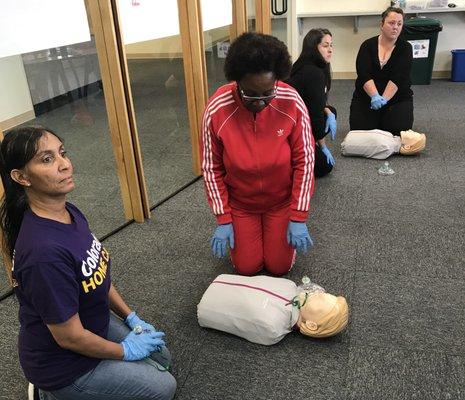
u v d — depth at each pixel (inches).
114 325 55.0
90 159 134.7
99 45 86.6
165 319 70.2
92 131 150.9
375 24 222.5
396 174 119.3
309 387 56.6
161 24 99.7
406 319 67.1
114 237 95.6
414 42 207.6
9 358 64.5
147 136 156.2
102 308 47.8
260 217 76.0
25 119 127.8
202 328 67.7
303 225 70.9
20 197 42.9
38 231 41.3
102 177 124.6
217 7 117.7
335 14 216.1
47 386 45.8
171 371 60.1
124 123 91.8
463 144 137.8
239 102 64.2
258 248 76.4
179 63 177.9
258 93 57.6
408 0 212.4
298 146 67.7
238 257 76.7
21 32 70.9
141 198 100.5
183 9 104.1
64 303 41.6
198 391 56.9
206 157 69.4
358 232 91.9
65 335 42.5
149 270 83.4
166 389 52.1
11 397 58.1
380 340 63.3
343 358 60.6
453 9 203.6
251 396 55.9
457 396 54.3
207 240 92.7
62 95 139.1
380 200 105.5
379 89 138.0
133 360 50.0
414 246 85.9
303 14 220.8
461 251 83.6
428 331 64.6
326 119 116.3
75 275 43.1
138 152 96.7
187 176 125.6
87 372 46.8
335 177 119.9
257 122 64.9
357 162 129.3
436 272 77.8
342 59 234.8
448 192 107.5
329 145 143.9
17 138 40.7
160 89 189.2
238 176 69.7
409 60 133.3
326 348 62.3
